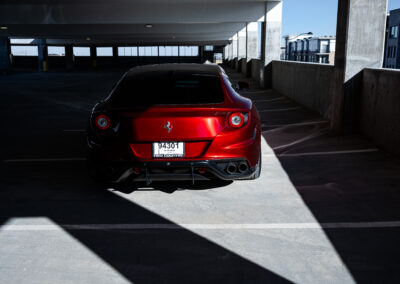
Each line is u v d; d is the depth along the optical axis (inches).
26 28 1045.8
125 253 101.0
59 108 419.5
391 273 89.5
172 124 126.3
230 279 88.1
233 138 129.3
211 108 126.6
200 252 100.7
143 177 131.0
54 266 95.0
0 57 1302.9
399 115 187.6
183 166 126.9
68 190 150.6
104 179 139.3
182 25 1066.7
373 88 220.8
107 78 1079.0
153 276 89.9
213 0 706.2
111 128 129.9
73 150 219.3
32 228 117.0
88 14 757.9
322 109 333.4
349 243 104.5
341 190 146.0
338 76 249.1
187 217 123.3
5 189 152.6
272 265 93.8
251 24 1037.2
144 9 746.2
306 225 116.2
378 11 233.3
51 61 2554.1
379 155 195.8
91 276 90.3
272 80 657.6
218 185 153.8
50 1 714.2
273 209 128.9
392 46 2361.0
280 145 225.1
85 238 109.9
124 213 127.4
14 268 94.3
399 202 133.0
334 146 218.1
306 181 157.6
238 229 114.0
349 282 86.1
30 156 206.1
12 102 482.9
